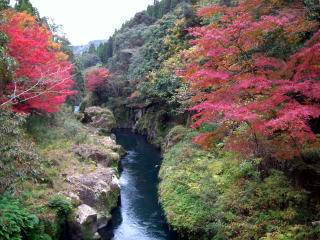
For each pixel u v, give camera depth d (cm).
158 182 1326
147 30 3950
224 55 716
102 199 971
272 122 512
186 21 1955
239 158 884
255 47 870
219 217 728
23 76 963
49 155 1164
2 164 588
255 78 633
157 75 2080
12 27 954
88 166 1183
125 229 912
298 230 599
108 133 2408
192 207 834
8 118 654
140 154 1973
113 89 3666
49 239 656
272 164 802
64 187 911
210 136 722
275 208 689
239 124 949
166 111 2375
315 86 545
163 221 965
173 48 2062
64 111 2264
